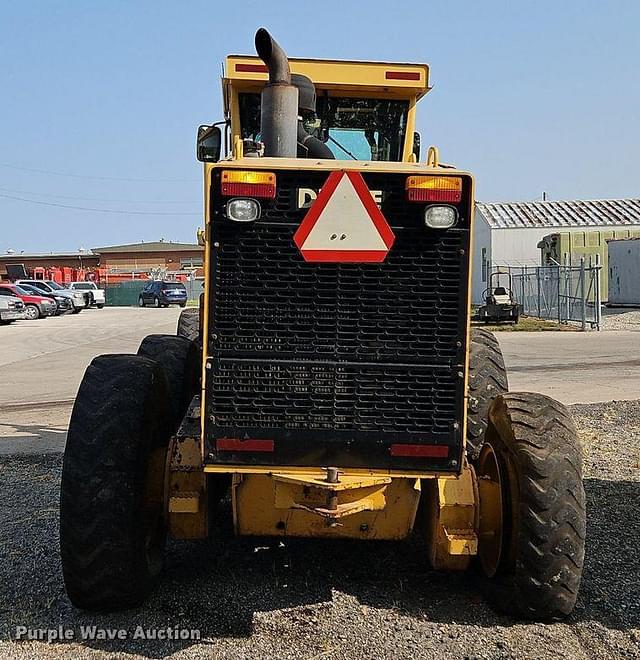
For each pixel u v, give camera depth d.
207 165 3.57
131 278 65.75
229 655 3.69
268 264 3.60
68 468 3.84
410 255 3.61
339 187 3.56
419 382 3.65
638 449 7.95
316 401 3.65
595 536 5.35
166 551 5.04
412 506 3.87
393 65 6.09
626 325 24.41
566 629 3.96
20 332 25.53
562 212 40.19
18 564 4.82
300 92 5.48
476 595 4.37
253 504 3.90
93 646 3.78
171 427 4.58
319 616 4.10
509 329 23.64
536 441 3.95
